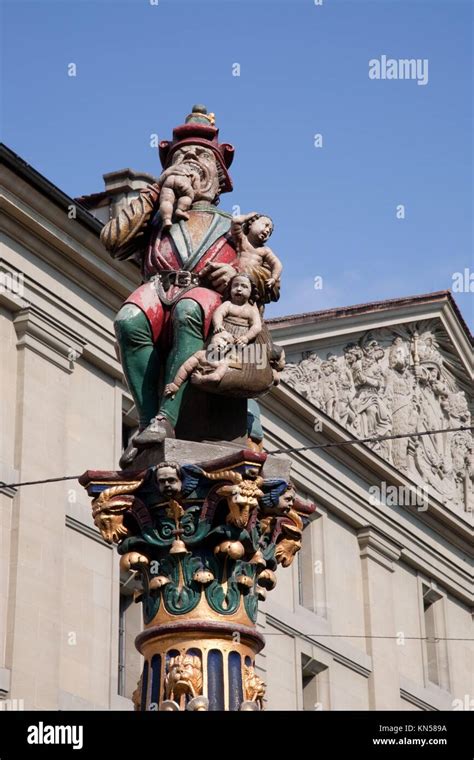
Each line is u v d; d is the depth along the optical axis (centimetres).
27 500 2341
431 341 3669
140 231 805
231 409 761
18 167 2419
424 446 3591
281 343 3169
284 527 771
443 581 3638
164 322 772
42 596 2316
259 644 737
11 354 2438
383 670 3253
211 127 834
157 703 708
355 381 3391
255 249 784
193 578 725
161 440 732
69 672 2347
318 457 3219
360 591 3300
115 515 740
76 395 2548
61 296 2542
